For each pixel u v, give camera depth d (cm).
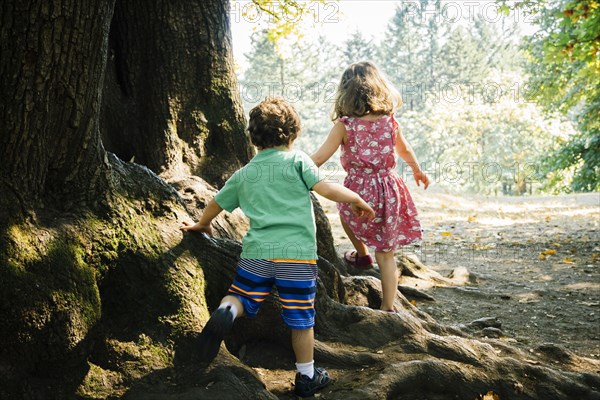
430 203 1691
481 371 369
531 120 3438
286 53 1054
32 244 313
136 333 338
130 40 501
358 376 356
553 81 2006
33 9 292
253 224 346
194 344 336
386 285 449
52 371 315
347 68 455
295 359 380
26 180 321
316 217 554
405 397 348
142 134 502
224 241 390
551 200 1858
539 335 510
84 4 300
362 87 441
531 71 2400
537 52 2253
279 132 352
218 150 520
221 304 323
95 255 337
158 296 347
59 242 321
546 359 424
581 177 1942
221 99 518
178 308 346
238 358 377
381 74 455
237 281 339
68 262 319
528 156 3428
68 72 308
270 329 384
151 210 370
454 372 359
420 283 665
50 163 327
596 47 893
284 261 335
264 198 345
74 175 336
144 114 504
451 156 3581
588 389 367
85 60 311
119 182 362
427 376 354
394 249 450
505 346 423
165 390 318
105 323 339
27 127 310
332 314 404
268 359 379
